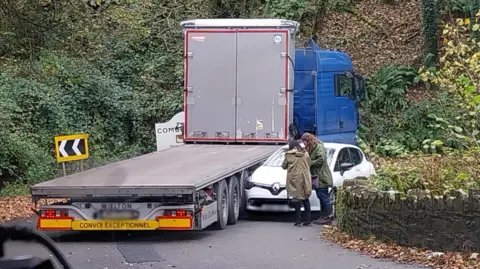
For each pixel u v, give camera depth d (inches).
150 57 1085.8
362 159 658.8
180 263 405.4
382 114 1107.9
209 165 558.6
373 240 444.5
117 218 475.2
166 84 1067.9
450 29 488.1
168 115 1035.3
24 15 577.6
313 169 557.0
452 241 413.4
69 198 482.0
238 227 546.9
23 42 597.9
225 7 1144.2
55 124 912.9
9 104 834.8
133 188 459.8
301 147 544.1
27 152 813.9
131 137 1031.0
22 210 660.7
